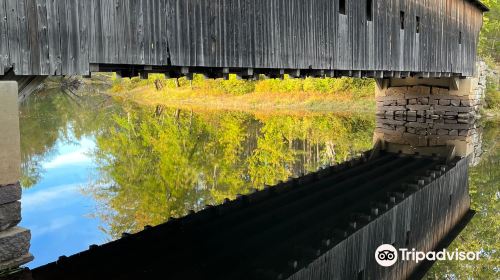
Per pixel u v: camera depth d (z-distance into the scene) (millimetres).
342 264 5492
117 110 25906
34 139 16125
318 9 8875
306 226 6523
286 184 9234
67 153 13609
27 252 4207
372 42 10750
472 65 18953
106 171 10945
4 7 4422
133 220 7027
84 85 42406
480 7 18859
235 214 7156
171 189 9055
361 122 19391
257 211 7309
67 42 5008
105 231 6590
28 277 4152
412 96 19172
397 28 11922
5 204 4086
